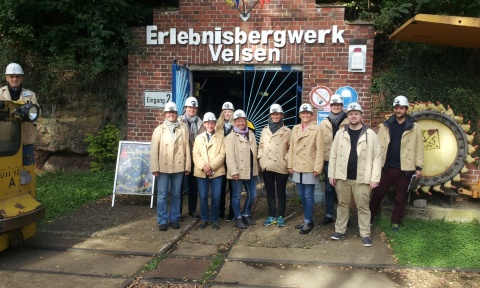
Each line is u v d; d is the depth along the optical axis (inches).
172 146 249.1
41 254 215.6
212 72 363.6
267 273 194.4
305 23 324.2
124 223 261.7
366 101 319.0
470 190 277.6
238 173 248.7
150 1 382.0
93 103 376.8
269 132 257.9
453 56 317.1
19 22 349.7
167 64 346.0
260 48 332.5
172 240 234.8
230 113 259.6
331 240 236.4
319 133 243.9
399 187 247.8
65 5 337.4
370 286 182.2
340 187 234.2
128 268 199.3
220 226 260.4
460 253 216.4
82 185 334.3
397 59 331.9
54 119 375.2
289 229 254.4
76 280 186.2
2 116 199.3
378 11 352.5
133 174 297.4
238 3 329.7
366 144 227.5
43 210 217.3
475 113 305.1
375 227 255.9
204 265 203.2
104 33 335.3
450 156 267.6
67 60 353.1
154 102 349.1
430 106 271.9
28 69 373.1
